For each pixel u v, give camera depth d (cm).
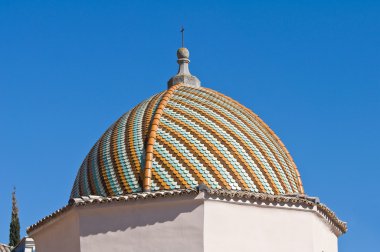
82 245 2367
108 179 2538
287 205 2397
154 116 2605
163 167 2466
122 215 2350
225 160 2494
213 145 2519
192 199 2286
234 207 2325
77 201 2389
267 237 2350
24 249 2644
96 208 2372
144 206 2331
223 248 2280
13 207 4209
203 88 2877
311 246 2409
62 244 2467
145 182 2445
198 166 2462
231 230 2303
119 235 2338
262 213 2362
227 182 2453
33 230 2648
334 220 2619
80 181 2669
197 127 2562
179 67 3008
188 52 3025
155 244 2298
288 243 2373
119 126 2695
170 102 2683
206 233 2267
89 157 2694
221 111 2666
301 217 2416
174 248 2280
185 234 2278
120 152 2570
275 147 2666
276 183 2547
